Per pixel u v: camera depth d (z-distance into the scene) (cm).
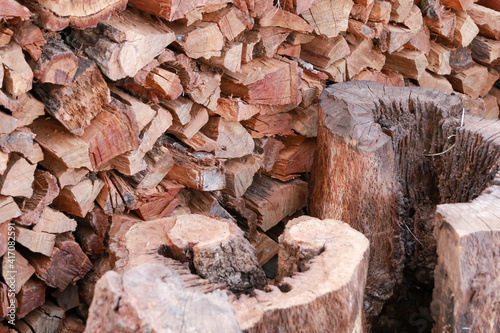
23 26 216
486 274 211
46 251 257
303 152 367
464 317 213
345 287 188
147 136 272
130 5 259
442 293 221
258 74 311
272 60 330
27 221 245
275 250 359
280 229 374
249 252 219
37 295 264
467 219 216
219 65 295
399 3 383
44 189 247
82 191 262
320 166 318
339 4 343
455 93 465
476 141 291
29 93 237
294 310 179
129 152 266
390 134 294
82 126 241
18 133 225
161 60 263
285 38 338
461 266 208
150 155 291
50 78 226
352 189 292
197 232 217
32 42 218
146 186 289
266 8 302
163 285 155
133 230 221
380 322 301
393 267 293
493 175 272
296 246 214
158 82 262
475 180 292
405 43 411
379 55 402
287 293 185
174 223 226
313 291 185
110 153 255
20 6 206
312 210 333
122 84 268
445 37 433
